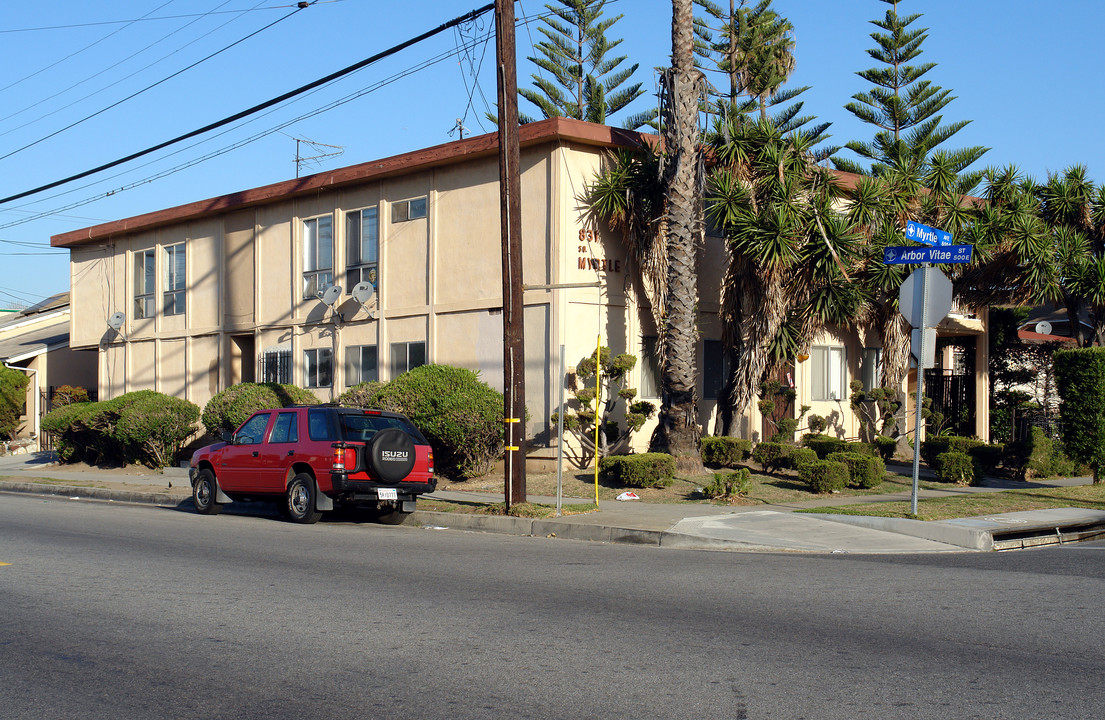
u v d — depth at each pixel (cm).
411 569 991
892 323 2166
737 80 3706
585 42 3841
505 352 1449
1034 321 3391
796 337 2011
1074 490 1747
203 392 2800
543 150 1955
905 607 793
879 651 649
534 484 1783
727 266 2239
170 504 1852
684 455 1819
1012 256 2123
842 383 2522
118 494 1967
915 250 1359
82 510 1667
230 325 2723
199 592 860
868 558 1095
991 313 2814
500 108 1442
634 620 743
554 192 1928
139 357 3033
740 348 1955
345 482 1380
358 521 1510
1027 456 1981
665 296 1944
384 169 2245
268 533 1316
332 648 661
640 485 1691
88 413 2566
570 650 652
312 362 2491
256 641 682
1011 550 1179
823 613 769
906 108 3575
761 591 864
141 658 641
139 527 1384
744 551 1159
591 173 1980
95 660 637
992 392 2819
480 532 1365
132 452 2527
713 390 2230
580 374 1847
